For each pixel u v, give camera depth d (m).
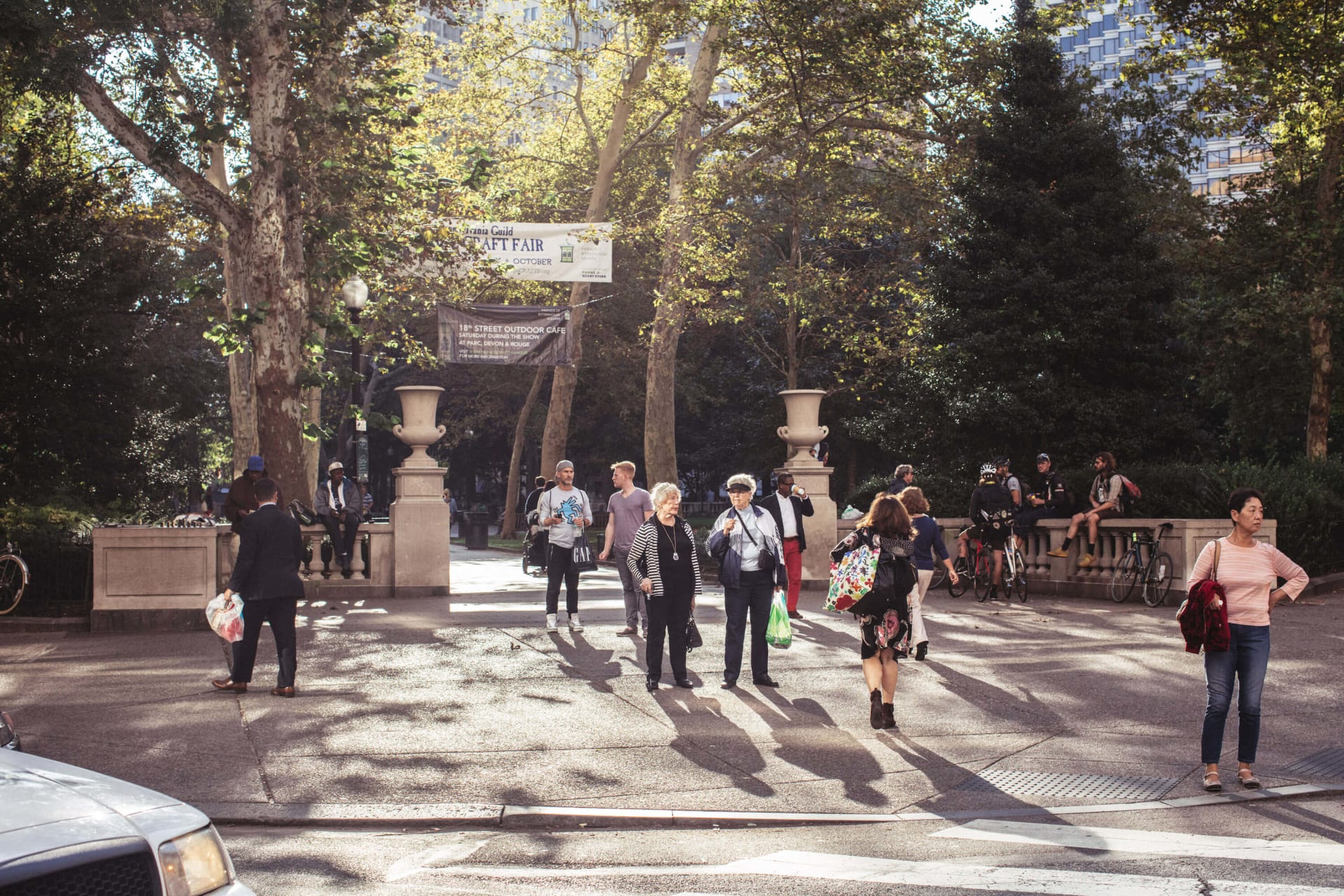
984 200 25.39
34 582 15.46
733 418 53.94
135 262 23.12
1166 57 28.31
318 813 6.90
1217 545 7.66
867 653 9.26
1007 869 5.85
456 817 6.85
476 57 33.94
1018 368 24.69
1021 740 8.79
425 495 19.23
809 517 19.81
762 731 9.09
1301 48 25.42
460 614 16.36
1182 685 10.76
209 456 47.72
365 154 20.59
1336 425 35.16
